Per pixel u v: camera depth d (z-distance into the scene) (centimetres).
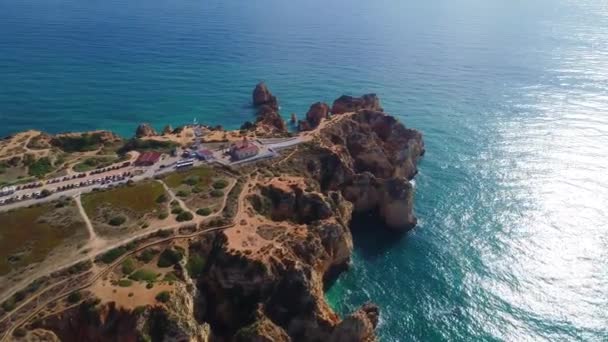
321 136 14675
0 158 12781
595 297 9888
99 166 12631
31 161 12769
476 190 14100
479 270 10762
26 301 7994
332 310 9412
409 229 12356
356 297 10112
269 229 10281
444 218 12744
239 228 10181
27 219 10100
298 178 12331
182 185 11744
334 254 10638
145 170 12475
